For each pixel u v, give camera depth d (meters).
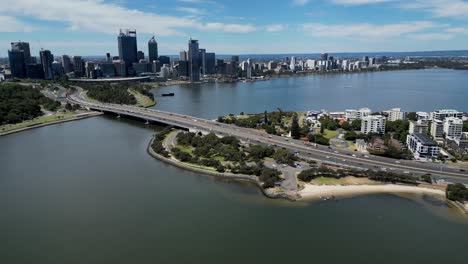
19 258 182.25
